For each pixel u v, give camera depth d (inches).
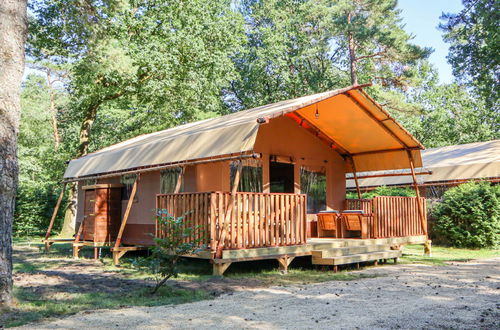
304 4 1423.5
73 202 885.8
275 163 516.7
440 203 697.0
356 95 450.6
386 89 1501.0
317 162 562.9
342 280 354.9
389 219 516.4
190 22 896.3
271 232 399.9
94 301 266.7
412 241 536.4
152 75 879.7
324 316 228.5
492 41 927.7
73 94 1002.1
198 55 895.1
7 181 262.4
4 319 225.3
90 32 705.0
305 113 519.5
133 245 537.3
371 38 1293.1
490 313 233.3
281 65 1391.5
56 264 471.8
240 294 291.9
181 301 268.4
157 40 860.6
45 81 1349.7
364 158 586.2
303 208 428.8
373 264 463.5
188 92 936.3
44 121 1278.3
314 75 1469.0
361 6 1352.1
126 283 333.7
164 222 317.1
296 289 311.0
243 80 1469.0
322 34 1412.4
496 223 628.1
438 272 399.9
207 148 408.8
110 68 745.0
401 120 1528.1
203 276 370.0
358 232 540.1
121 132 1218.0
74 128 1225.4
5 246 257.3
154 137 617.6
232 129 397.4
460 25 975.6
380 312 237.0
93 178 578.9
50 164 1194.0
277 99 1477.6
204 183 456.1
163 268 300.5
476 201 641.6
